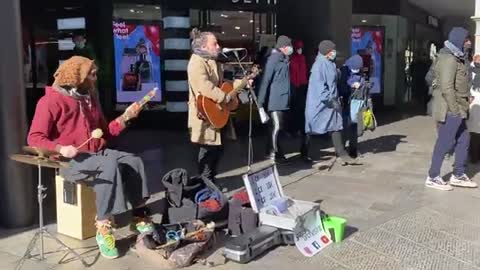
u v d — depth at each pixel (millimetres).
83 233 4320
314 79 6754
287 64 6844
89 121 4062
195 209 4246
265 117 5648
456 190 5875
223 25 10078
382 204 5348
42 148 3729
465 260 4031
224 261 3934
